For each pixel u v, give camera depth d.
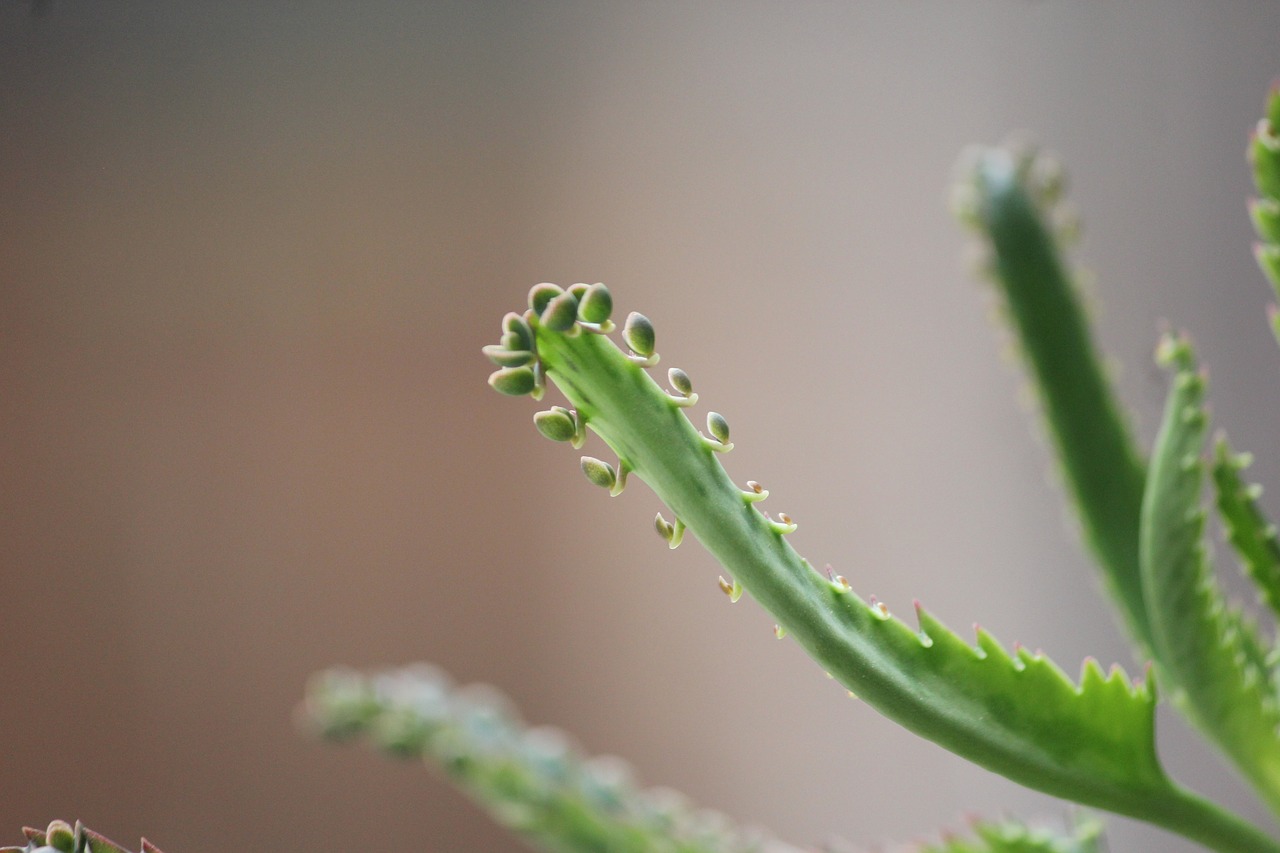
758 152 1.45
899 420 1.48
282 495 1.50
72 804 1.46
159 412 1.45
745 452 1.50
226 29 1.39
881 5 1.38
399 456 1.53
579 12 1.44
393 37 1.44
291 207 1.44
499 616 1.58
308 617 1.53
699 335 1.49
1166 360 0.53
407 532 1.54
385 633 1.55
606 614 1.60
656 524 0.48
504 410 1.55
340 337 1.48
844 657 0.47
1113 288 1.28
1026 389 0.59
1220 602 0.52
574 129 1.47
